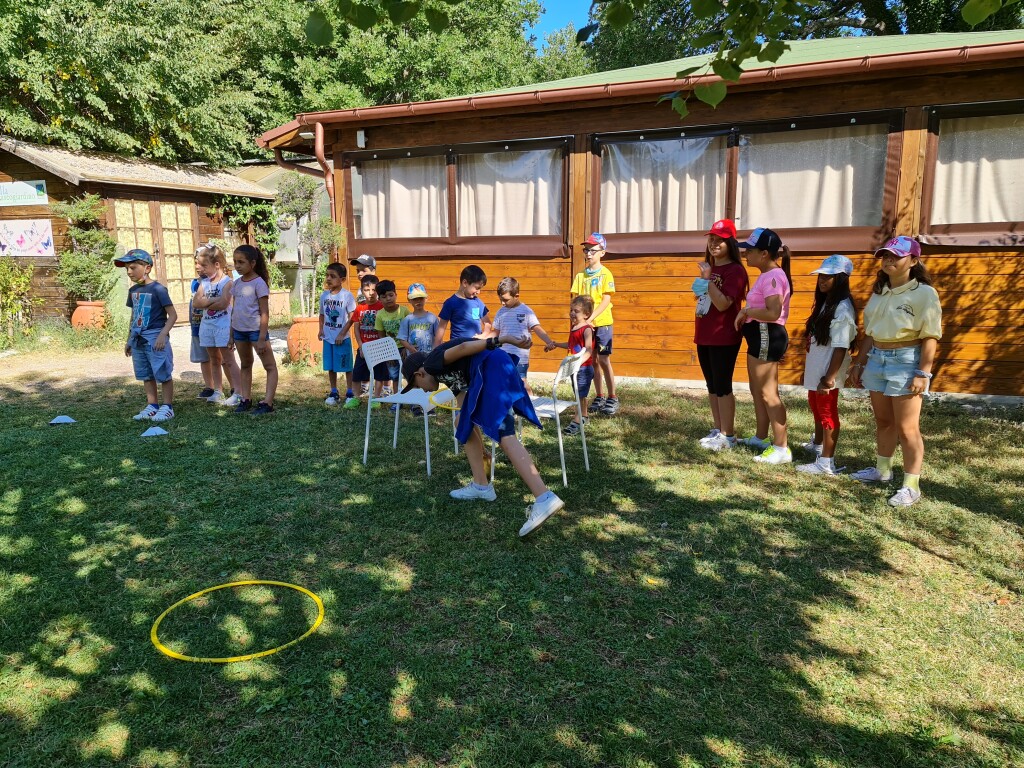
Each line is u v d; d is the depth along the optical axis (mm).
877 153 7320
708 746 2385
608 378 6891
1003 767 2293
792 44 10211
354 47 20609
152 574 3613
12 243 12961
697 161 7914
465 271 5828
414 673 2764
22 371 9398
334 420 6695
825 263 4930
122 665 2828
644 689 2680
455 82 22672
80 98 14359
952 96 6965
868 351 4953
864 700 2621
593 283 6680
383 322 6902
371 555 3812
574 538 4012
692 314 8062
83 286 12172
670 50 20297
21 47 13352
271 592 3424
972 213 7180
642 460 5434
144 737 2428
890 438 4824
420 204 9156
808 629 3088
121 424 6523
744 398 7641
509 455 4012
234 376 7363
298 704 2592
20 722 2500
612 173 8281
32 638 3029
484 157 8750
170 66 14961
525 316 5945
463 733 2443
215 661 2828
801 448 5777
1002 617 3184
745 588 3447
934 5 18906
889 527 4160
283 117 20266
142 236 13773
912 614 3207
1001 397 7188
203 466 5293
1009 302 7074
